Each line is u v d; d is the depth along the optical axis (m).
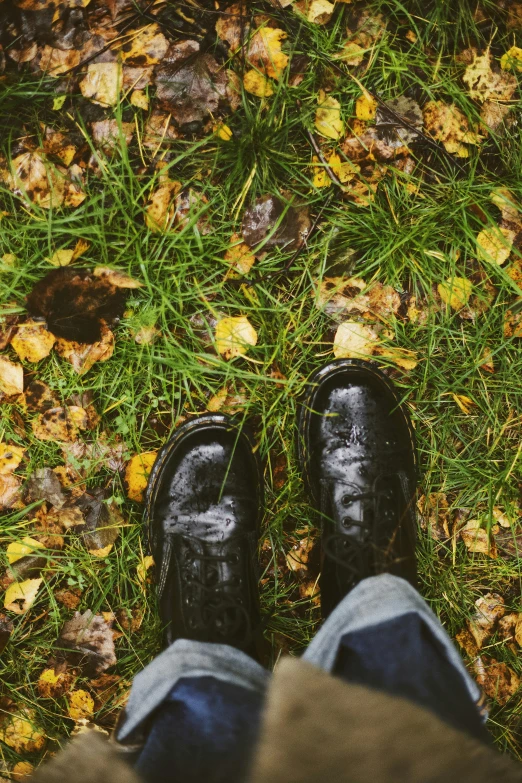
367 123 1.65
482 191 1.66
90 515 1.63
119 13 1.62
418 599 1.34
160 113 1.64
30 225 1.59
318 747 0.87
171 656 1.30
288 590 1.67
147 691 1.27
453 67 1.66
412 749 0.89
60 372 1.63
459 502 1.68
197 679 1.24
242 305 1.64
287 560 1.67
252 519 1.63
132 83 1.63
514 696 1.67
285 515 1.67
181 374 1.65
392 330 1.67
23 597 1.61
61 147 1.62
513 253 1.67
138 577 1.64
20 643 1.63
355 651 1.24
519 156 1.67
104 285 1.59
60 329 1.59
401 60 1.64
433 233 1.65
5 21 1.61
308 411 1.66
